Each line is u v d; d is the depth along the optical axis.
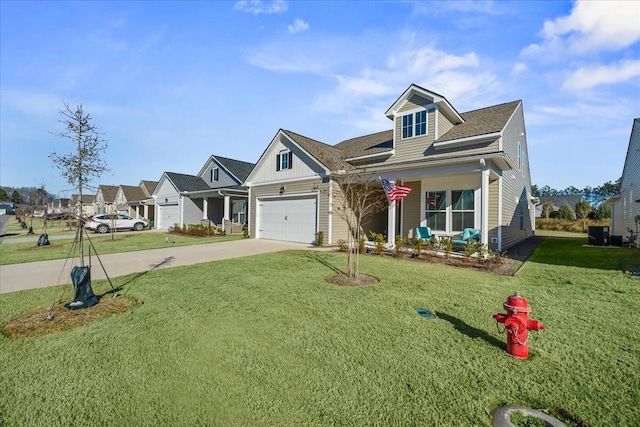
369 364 2.97
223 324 4.01
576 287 5.71
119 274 7.09
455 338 3.54
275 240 15.27
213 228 19.42
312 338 3.56
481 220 8.79
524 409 2.31
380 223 15.89
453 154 10.85
